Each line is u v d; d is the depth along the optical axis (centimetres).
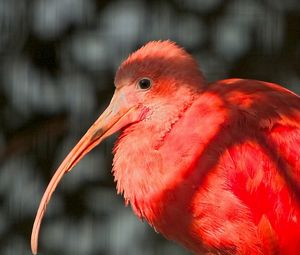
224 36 1321
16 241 1305
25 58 1313
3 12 1311
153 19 1322
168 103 1038
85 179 1311
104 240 1317
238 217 1003
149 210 1027
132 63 1054
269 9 1323
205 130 1013
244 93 1030
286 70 1323
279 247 1012
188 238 1030
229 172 1003
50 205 1310
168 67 1044
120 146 1047
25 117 1313
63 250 1310
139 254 1322
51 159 1311
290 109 1020
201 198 1004
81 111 1311
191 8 1322
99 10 1319
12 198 1312
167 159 1016
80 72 1315
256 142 1008
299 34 1322
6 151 1303
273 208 1003
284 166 1005
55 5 1312
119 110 1056
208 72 1317
